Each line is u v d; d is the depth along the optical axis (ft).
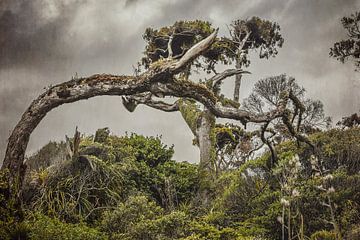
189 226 41.19
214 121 66.85
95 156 52.01
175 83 43.93
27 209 39.99
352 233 38.88
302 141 51.62
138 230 39.47
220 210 48.65
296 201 41.27
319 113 70.44
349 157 49.03
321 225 41.06
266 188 48.37
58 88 42.57
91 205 45.75
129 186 52.06
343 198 42.57
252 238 40.11
